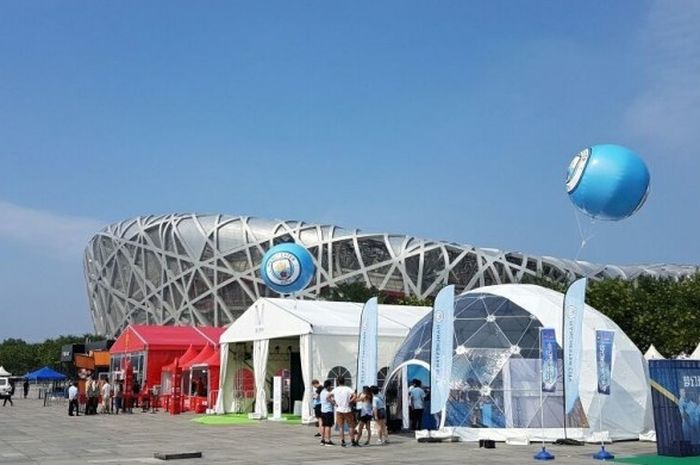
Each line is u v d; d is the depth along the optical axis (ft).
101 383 144.36
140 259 360.07
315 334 106.22
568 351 68.90
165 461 60.23
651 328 143.64
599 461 59.67
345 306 128.06
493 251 320.09
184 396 147.64
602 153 62.49
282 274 117.91
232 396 131.85
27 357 409.69
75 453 67.77
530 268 317.01
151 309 354.33
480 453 66.18
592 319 88.17
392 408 90.12
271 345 128.98
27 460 61.67
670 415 63.57
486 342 83.66
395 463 57.82
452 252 310.86
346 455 64.59
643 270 352.28
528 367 80.89
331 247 308.81
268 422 109.91
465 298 91.76
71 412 134.92
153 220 367.45
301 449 70.54
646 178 62.54
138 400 159.84
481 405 80.07
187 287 337.72
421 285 300.81
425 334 91.86
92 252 407.03
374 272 304.30
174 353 161.58
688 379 64.18
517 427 78.33
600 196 62.69
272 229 328.08
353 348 108.68
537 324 84.38
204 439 82.48
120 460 61.41
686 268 364.17
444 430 79.30
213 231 336.29
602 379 65.77
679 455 62.49
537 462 58.65
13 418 127.44
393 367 93.25
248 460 60.64
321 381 105.40
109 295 385.29
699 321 142.51
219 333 173.78
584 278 69.77
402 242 312.91
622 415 80.89
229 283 329.52
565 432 74.59
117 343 179.11
